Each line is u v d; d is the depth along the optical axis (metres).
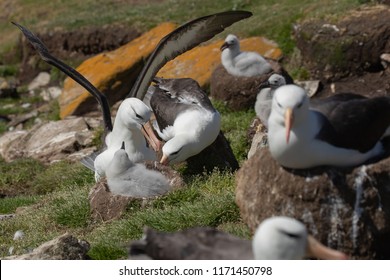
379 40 20.67
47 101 27.36
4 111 26.48
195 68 22.80
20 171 18.53
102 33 28.19
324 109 8.55
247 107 19.83
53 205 13.69
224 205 11.23
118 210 12.20
